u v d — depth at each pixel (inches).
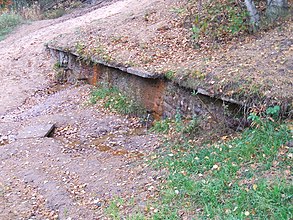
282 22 288.8
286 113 192.7
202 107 240.7
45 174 219.1
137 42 348.8
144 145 243.4
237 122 215.0
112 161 225.3
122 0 596.4
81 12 631.2
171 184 178.5
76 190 196.7
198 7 351.3
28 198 196.4
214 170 179.0
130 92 311.1
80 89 365.7
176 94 263.9
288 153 168.4
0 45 557.0
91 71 368.5
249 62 240.5
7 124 316.5
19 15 675.4
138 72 288.7
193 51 302.7
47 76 426.9
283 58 231.9
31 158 243.9
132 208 169.6
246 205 146.5
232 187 160.7
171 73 266.2
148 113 291.4
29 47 498.0
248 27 295.9
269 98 199.0
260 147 182.2
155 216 157.1
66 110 331.0
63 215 177.3
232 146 195.0
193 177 179.8
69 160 234.8
